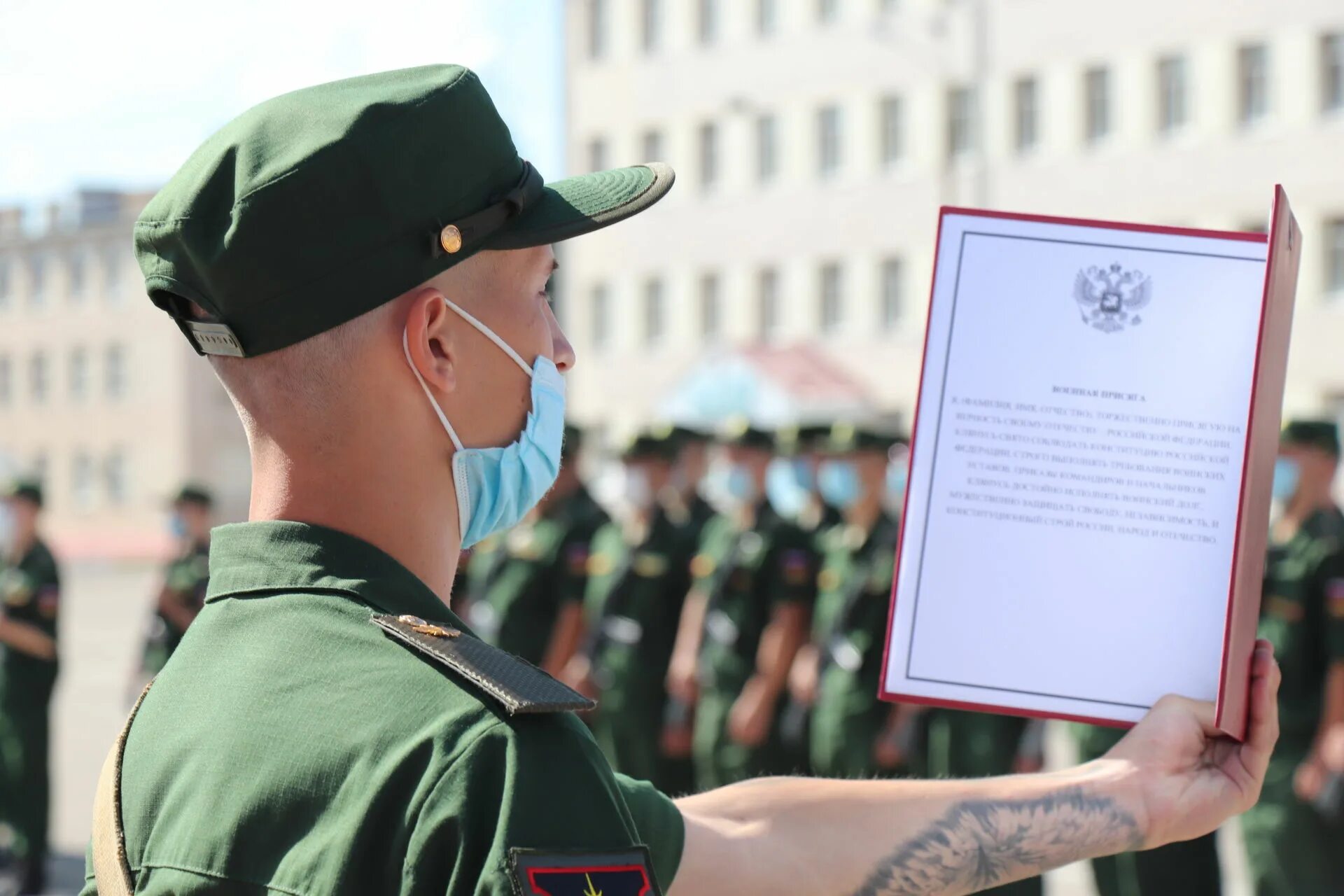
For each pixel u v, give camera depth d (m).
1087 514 1.75
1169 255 1.76
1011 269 1.78
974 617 1.75
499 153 1.48
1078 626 1.74
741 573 7.80
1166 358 1.75
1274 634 5.95
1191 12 29.69
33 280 53.06
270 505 1.47
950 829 1.62
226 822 1.32
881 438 6.94
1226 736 1.73
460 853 1.21
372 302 1.42
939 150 33.22
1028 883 5.87
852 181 34.69
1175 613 1.73
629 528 8.46
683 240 37.84
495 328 1.52
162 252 1.45
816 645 7.14
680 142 37.81
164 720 1.45
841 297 35.16
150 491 50.66
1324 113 28.39
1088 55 31.00
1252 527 1.70
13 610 8.48
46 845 8.43
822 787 1.64
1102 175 30.86
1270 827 5.91
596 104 39.12
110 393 51.47
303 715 1.33
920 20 33.50
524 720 1.27
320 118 1.41
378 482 1.45
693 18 37.53
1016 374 1.77
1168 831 1.66
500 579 8.43
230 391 1.49
